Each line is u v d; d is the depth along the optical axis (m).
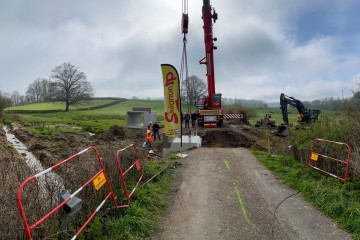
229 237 6.30
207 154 15.26
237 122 46.66
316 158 10.01
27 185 5.33
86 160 7.47
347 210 6.99
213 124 30.47
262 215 7.38
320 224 6.83
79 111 87.19
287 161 12.20
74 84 83.50
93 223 5.89
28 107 94.94
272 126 38.78
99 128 41.69
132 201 7.52
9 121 51.94
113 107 106.38
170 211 7.66
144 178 9.75
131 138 30.06
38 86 118.56
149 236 6.30
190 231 6.55
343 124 11.02
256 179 10.49
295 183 9.66
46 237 4.73
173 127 14.12
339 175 9.16
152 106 111.06
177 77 13.66
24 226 4.17
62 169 6.55
